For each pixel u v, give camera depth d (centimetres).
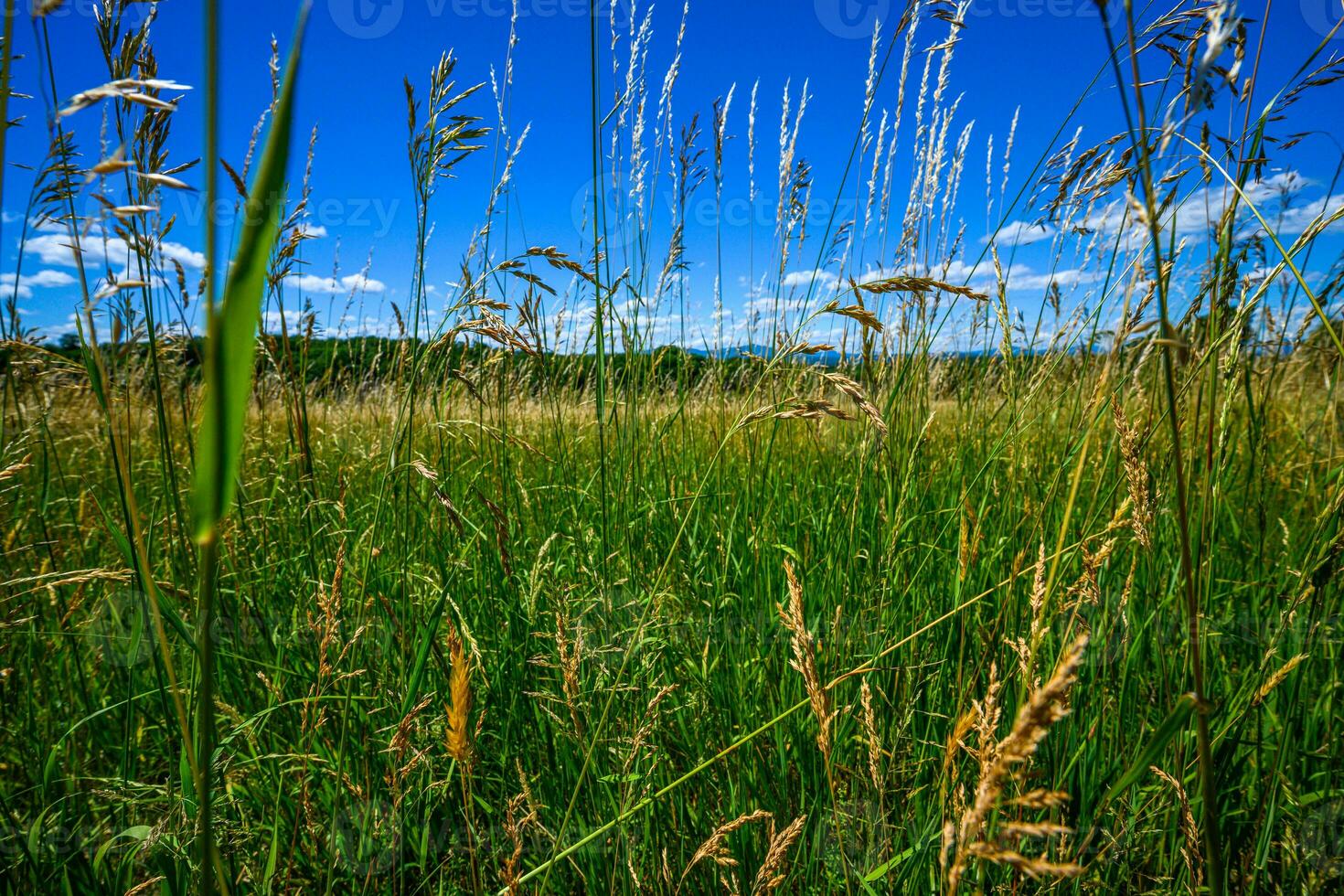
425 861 159
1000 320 216
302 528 243
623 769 145
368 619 193
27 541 215
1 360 201
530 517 266
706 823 164
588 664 183
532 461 304
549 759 181
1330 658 186
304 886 155
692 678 197
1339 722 176
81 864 147
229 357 45
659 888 147
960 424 296
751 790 169
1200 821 147
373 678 194
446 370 214
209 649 57
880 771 133
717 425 326
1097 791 159
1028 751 73
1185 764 150
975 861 101
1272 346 218
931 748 175
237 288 44
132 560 158
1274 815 146
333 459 324
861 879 138
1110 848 148
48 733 178
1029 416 247
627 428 255
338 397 387
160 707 198
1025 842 145
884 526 222
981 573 202
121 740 195
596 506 266
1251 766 172
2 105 67
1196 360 158
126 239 126
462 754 118
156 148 147
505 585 227
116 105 142
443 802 170
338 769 151
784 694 185
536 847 160
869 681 181
